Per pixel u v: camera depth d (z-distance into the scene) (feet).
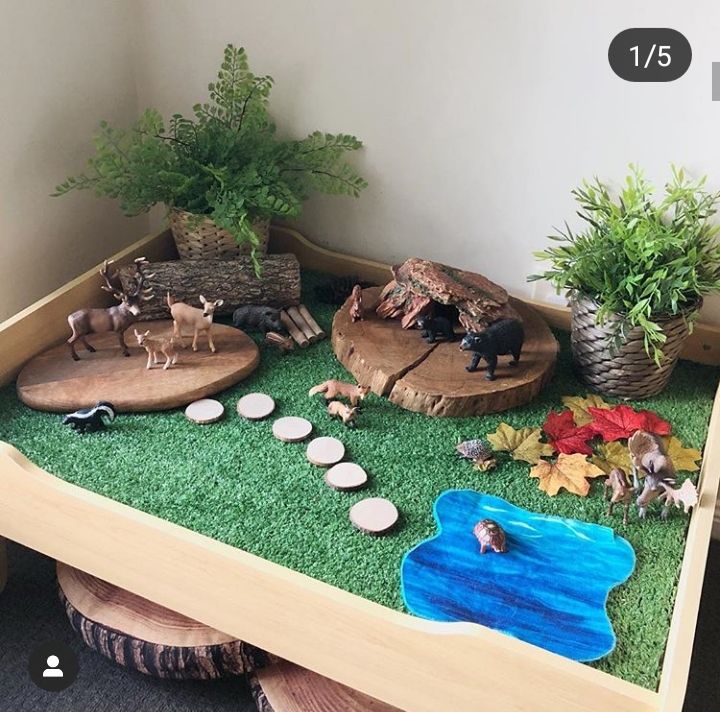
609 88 4.21
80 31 4.69
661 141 4.25
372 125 4.80
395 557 3.39
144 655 3.71
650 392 4.30
